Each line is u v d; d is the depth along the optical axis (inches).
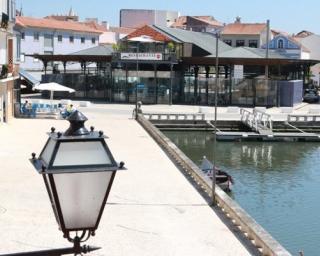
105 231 606.2
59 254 164.4
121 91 2620.6
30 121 1729.8
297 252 747.4
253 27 4052.7
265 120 2023.9
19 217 649.0
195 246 565.3
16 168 948.6
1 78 1486.2
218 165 1421.0
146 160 1086.4
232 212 666.8
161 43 2544.3
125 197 770.2
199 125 2047.2
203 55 2743.6
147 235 597.6
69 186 157.8
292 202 1029.8
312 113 2217.0
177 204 739.4
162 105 2503.7
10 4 1631.4
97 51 2810.0
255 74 2974.9
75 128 162.6
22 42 3193.9
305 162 1483.8
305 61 2706.7
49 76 2736.2
